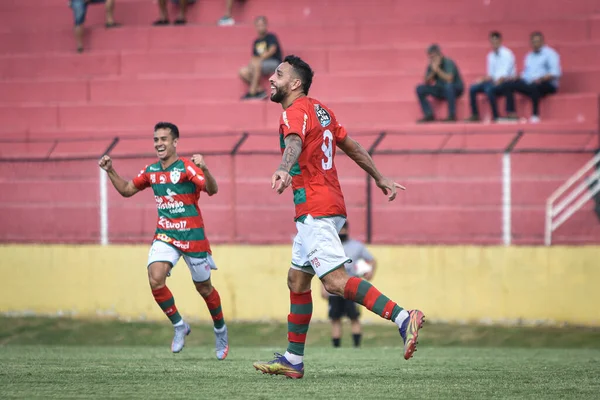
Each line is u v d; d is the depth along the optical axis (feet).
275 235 181.37
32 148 216.54
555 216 177.58
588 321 162.71
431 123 205.98
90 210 185.26
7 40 250.16
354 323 143.43
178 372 74.43
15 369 77.87
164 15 246.27
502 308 165.17
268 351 118.52
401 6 243.60
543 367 83.71
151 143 212.64
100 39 246.06
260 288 171.73
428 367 83.30
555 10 236.63
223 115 219.00
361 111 215.10
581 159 175.11
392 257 168.55
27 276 179.32
